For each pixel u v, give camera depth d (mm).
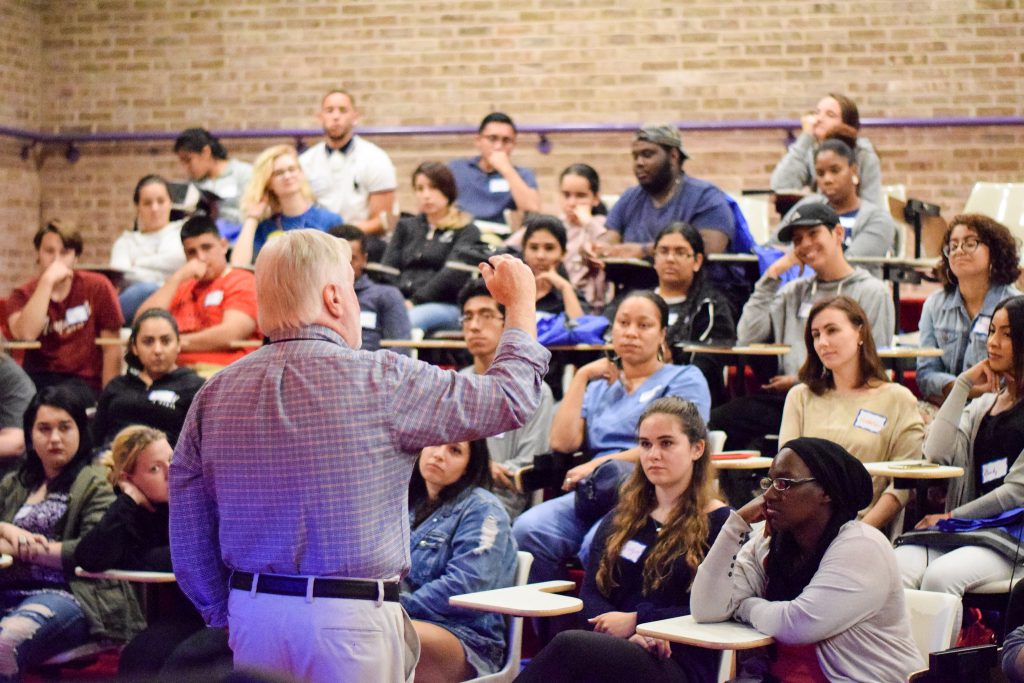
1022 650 2652
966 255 4465
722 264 5602
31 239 8773
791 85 8039
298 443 2232
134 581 4109
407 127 8359
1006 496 3645
